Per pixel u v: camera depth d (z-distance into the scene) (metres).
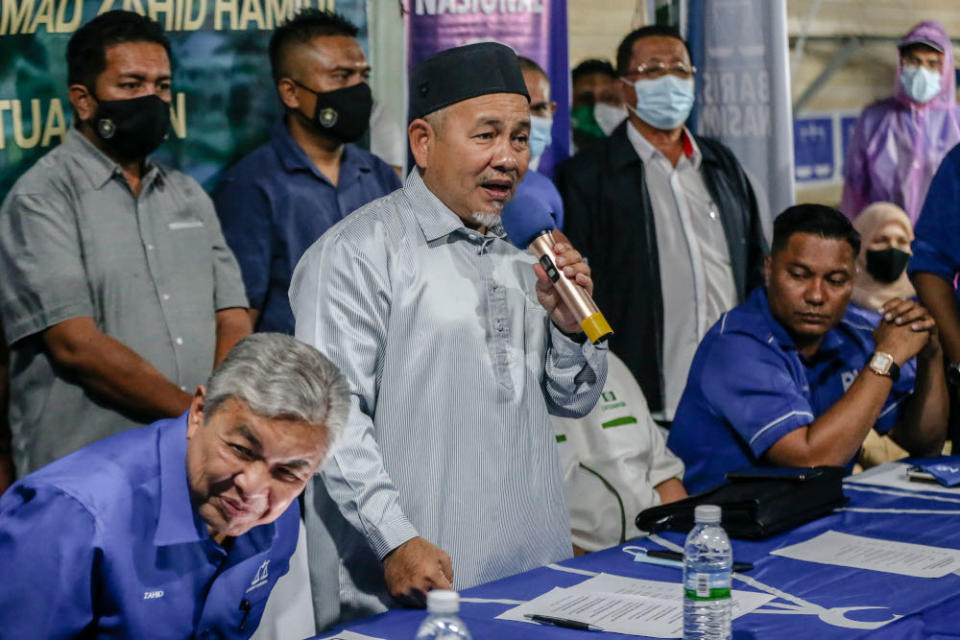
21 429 2.97
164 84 3.07
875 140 4.44
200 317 3.12
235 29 3.21
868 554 2.36
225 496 1.70
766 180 4.09
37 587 1.65
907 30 4.45
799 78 4.29
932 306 3.88
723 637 1.81
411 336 2.29
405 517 2.11
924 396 3.53
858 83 4.40
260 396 1.62
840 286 3.22
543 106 3.71
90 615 1.71
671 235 3.91
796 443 3.15
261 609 2.03
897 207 4.48
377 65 3.43
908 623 1.90
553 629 1.87
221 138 3.21
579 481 3.25
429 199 2.35
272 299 3.29
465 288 2.34
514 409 2.35
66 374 2.94
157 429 1.86
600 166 3.84
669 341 3.92
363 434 2.14
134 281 3.02
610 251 3.86
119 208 3.03
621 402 3.34
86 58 2.98
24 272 2.93
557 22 3.70
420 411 2.29
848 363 3.49
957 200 3.84
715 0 3.99
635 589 2.11
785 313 3.26
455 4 3.54
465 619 1.93
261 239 3.26
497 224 2.34
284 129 3.30
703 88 4.00
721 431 3.33
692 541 2.04
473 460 2.31
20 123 2.98
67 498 1.70
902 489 3.00
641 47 3.81
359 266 2.26
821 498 2.71
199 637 1.89
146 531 1.77
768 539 2.50
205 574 1.84
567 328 2.35
